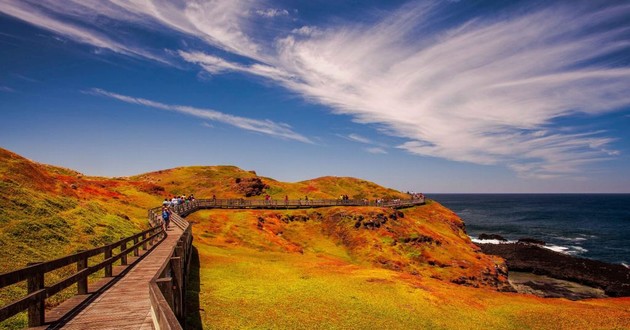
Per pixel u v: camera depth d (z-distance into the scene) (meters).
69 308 10.76
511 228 111.06
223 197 73.00
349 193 91.69
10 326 10.66
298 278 26.83
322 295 22.97
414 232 52.84
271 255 36.47
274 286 23.64
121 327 9.45
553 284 49.31
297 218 57.34
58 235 21.64
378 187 98.81
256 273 26.70
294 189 83.62
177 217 38.03
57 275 16.53
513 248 71.25
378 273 31.53
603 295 44.88
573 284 49.50
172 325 5.05
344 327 18.47
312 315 19.28
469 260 49.12
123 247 17.75
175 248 13.28
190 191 76.88
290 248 44.44
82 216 27.09
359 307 21.83
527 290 45.97
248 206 60.00
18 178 29.58
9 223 20.48
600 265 57.72
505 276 51.03
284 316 18.47
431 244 51.44
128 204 48.75
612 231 103.25
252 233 46.03
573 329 22.83
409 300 24.66
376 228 52.16
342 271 31.20
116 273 15.69
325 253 47.00
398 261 44.94
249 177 81.62
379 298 24.09
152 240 24.91
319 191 85.56
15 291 13.22
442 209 82.75
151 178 84.81
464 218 147.00
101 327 9.43
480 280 44.25
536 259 61.97
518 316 24.72
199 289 20.77
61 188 34.34
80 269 12.38
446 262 46.81
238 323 16.55
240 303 19.31
